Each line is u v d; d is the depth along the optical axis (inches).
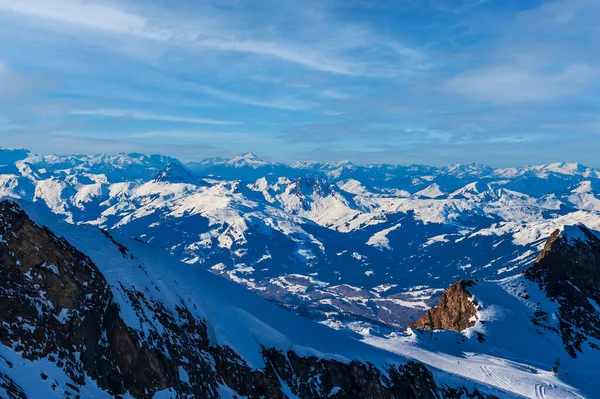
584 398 4365.2
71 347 2039.9
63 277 2209.6
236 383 2719.0
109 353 2174.0
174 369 2362.2
